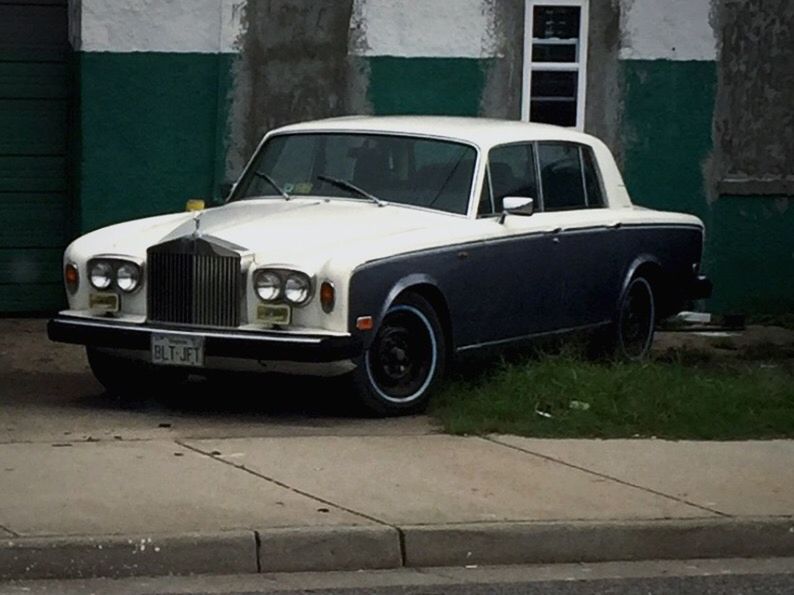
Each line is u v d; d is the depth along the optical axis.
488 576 7.07
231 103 13.29
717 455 8.85
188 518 7.23
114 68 13.05
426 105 13.58
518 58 13.67
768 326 14.08
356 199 10.31
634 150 13.92
